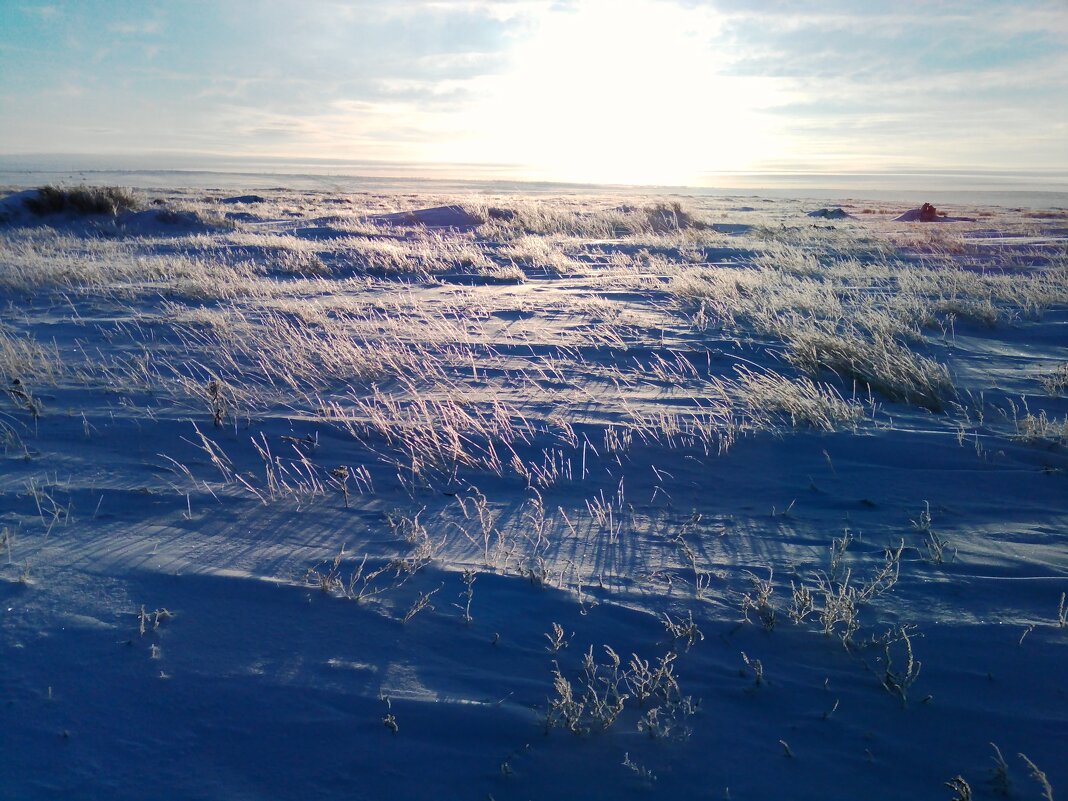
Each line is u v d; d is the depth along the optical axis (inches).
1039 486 194.4
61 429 228.8
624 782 99.0
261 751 102.9
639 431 233.1
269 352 331.3
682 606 138.2
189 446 217.0
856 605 138.7
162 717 108.0
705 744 105.6
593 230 1064.8
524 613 135.9
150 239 845.8
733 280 531.2
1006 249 805.9
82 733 104.6
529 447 221.1
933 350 351.6
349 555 154.2
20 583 138.8
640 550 159.5
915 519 175.2
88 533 160.4
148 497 179.9
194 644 123.6
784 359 325.4
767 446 221.9
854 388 274.7
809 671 121.3
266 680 115.8
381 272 635.5
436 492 189.5
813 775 100.6
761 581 146.3
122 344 350.9
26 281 515.2
